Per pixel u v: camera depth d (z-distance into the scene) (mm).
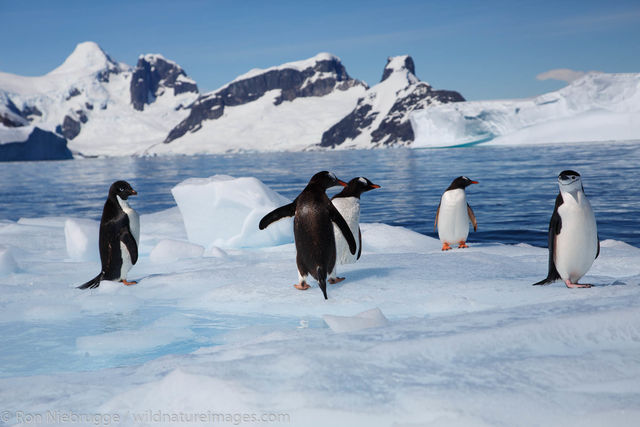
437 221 6781
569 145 57500
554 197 14797
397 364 1988
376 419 1554
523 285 3914
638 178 18547
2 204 20047
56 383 2215
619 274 4734
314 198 4121
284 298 4094
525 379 1818
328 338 2363
